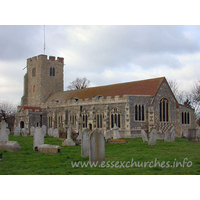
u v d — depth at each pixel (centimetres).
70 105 5953
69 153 2383
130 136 4475
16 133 4781
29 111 6519
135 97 4641
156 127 4659
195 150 2597
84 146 2203
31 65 7838
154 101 4738
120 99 4769
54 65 7731
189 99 7681
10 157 2128
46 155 2250
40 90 7438
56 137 4456
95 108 5331
